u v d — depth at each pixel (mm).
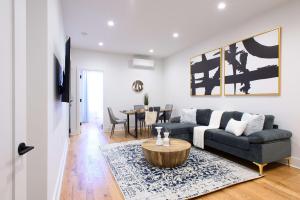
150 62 6754
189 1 3002
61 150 2914
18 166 911
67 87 2250
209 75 4770
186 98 5805
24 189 987
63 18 3537
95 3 3041
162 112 5934
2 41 761
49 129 1655
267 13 3365
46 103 1548
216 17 3598
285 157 2945
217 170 2781
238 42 3928
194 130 4043
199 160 3221
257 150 2705
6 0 796
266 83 3391
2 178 757
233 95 4102
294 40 2984
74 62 5758
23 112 983
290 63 3039
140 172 2721
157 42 5156
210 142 3672
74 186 2379
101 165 3096
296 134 2967
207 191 2180
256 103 3607
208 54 4789
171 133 4031
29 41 1510
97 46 5543
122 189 2242
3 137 770
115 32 4371
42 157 1545
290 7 3025
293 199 2055
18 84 915
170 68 6727
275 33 3223
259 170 2705
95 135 5438
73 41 5047
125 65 6543
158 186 2303
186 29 4207
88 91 8031
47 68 1555
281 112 3176
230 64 4148
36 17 1525
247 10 3332
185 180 2455
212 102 4742
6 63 799
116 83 6406
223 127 3924
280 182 2453
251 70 3664
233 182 2402
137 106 6309
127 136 5301
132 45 5453
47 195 1569
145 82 6887
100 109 8102
